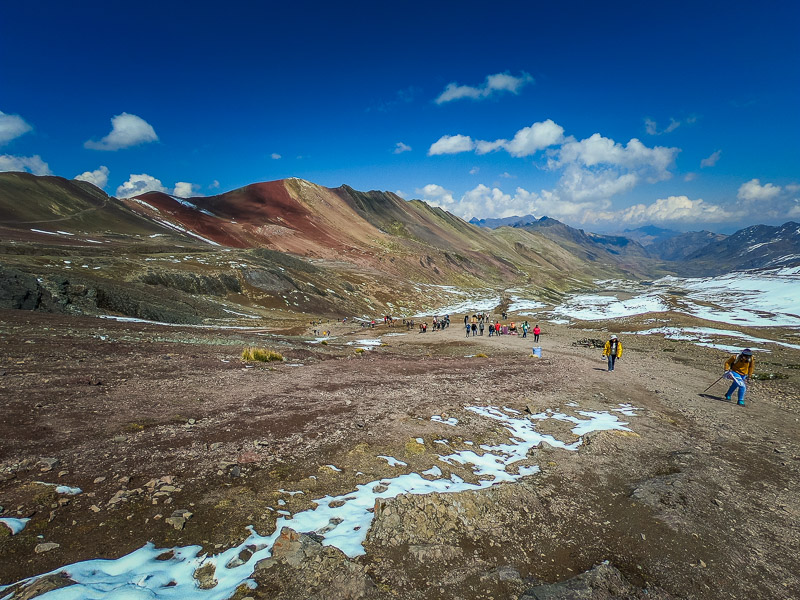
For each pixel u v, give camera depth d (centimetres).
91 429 740
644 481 739
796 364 2475
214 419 884
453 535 516
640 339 3978
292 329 4156
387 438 855
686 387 1767
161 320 3475
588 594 426
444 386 1496
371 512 552
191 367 1423
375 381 1512
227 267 6450
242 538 469
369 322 6706
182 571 407
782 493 729
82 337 1725
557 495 662
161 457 660
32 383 972
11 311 2269
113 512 493
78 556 411
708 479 764
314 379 1453
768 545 559
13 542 414
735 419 1257
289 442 784
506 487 636
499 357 2581
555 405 1296
